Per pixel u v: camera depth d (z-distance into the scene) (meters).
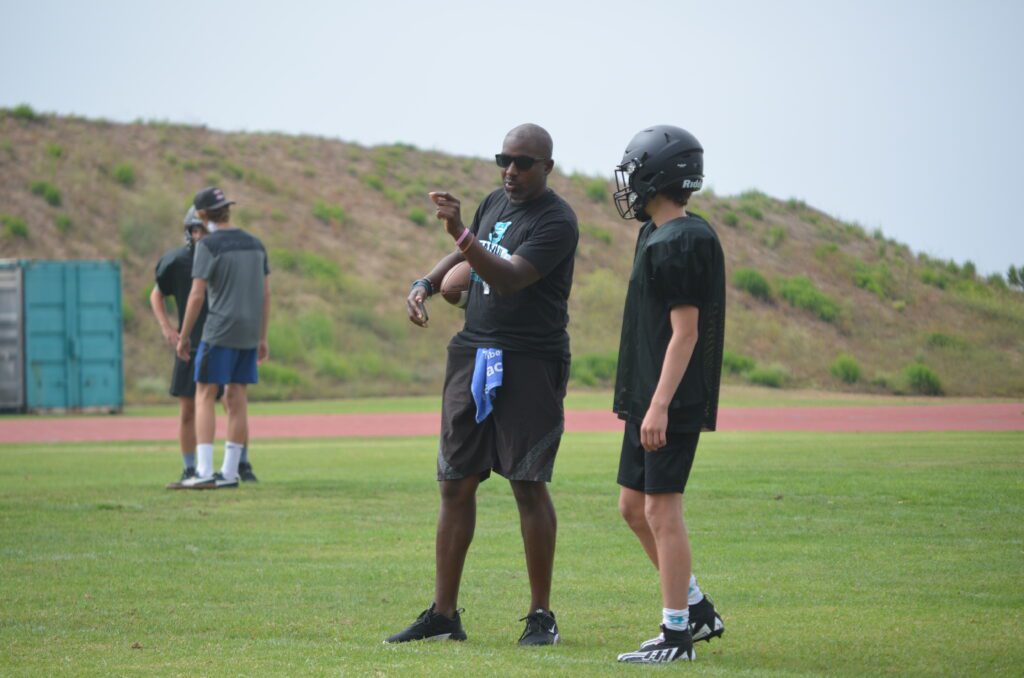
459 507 10.20
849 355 73.00
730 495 18.97
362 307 75.25
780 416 43.34
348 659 8.84
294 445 31.47
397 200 94.94
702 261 9.03
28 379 51.97
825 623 10.30
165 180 88.12
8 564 13.32
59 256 74.69
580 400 54.94
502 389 10.16
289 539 15.25
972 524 15.97
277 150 100.38
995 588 11.81
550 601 11.52
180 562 13.52
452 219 9.64
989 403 54.06
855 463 23.81
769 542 14.73
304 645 9.40
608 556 14.08
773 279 82.94
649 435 9.02
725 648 9.41
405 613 10.85
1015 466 22.69
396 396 64.38
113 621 10.37
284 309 72.50
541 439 10.12
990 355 73.12
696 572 12.82
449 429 10.30
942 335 75.00
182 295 21.39
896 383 67.81
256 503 18.72
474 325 10.38
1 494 19.77
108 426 41.38
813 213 98.12
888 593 11.59
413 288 10.94
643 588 12.16
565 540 15.25
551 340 10.29
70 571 12.89
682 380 9.09
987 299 80.38
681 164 9.34
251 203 87.94
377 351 70.56
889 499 18.30
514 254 10.08
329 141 105.12
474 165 107.81
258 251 20.38
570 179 100.31
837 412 45.81
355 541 15.12
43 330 52.31
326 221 88.25
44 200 80.06
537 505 10.14
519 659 8.88
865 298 81.69
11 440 34.78
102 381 52.66
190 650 9.17
